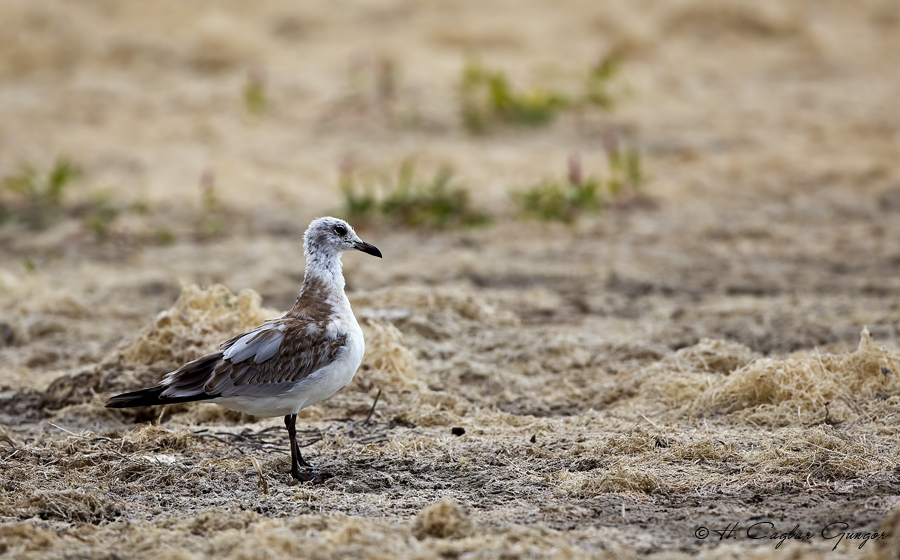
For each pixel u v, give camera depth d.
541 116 25.36
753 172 21.61
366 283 15.46
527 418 10.05
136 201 20.20
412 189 20.81
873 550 6.41
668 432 9.29
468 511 7.51
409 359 11.18
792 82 28.95
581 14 32.88
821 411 9.60
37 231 18.86
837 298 14.15
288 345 8.28
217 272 16.19
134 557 6.71
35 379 11.47
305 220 19.22
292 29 32.47
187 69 29.36
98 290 15.32
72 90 27.77
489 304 14.20
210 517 7.27
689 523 7.22
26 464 8.52
